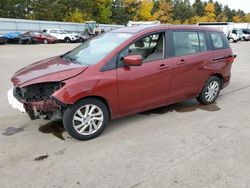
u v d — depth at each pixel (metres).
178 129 4.42
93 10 53.84
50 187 2.95
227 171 3.22
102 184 2.99
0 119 4.87
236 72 10.01
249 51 20.05
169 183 3.00
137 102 4.41
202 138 4.09
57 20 49.66
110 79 3.97
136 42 4.33
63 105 3.67
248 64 12.37
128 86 4.19
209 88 5.61
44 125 4.56
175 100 5.01
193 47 5.15
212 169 3.26
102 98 4.02
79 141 3.99
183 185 2.96
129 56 4.00
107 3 54.06
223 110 5.39
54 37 30.84
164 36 4.68
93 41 4.91
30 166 3.34
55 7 49.16
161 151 3.69
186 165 3.34
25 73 4.13
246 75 9.36
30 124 4.62
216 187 2.93
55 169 3.27
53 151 3.70
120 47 4.16
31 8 48.00
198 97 5.59
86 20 51.47
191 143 3.93
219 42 5.70
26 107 3.94
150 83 4.45
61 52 18.12
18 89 4.22
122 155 3.59
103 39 4.73
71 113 3.80
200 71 5.22
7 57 14.50
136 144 3.89
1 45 25.12
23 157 3.55
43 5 48.06
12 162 3.43
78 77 3.77
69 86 3.66
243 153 3.64
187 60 4.94
